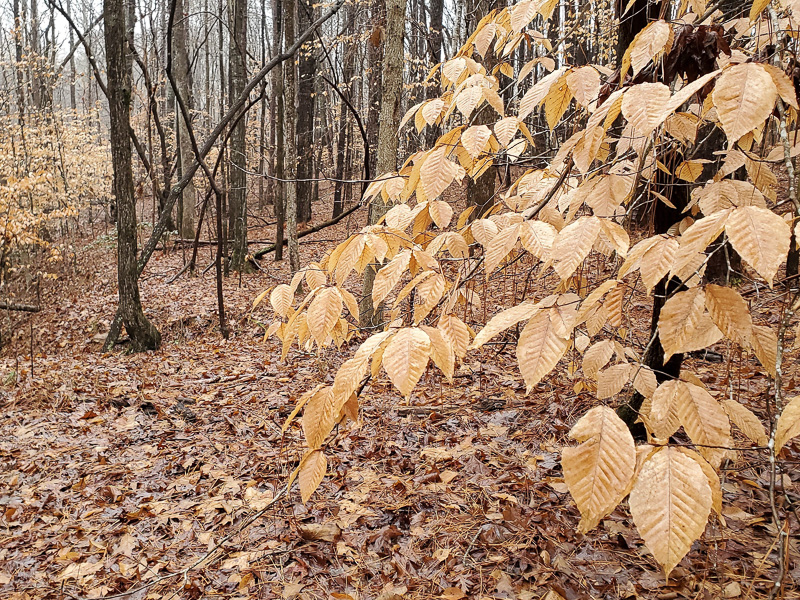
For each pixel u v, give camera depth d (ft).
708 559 7.27
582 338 6.51
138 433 15.65
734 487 8.54
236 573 8.94
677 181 6.23
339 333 5.01
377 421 14.01
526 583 7.54
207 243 54.29
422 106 5.32
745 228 2.52
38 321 38.29
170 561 9.59
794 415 2.64
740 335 2.99
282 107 43.21
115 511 11.53
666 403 3.18
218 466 13.14
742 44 5.28
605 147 5.27
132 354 26.53
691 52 3.94
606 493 2.47
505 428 12.66
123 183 26.20
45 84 54.60
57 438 15.51
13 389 19.94
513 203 5.64
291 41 35.53
